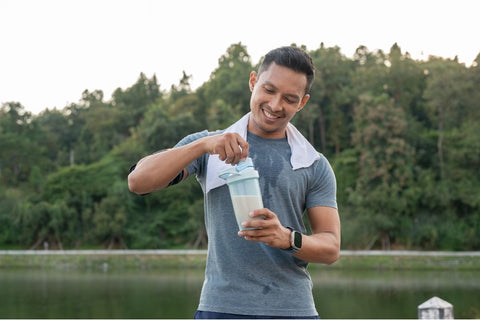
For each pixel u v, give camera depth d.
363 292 31.59
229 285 2.65
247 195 2.37
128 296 30.27
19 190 66.56
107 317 22.92
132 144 67.88
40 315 23.34
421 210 55.31
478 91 57.75
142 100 89.31
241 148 2.46
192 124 66.31
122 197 59.56
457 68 58.94
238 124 2.86
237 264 2.65
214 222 2.72
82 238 58.66
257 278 2.64
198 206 58.16
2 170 72.62
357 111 58.88
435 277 40.72
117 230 57.19
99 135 80.19
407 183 55.31
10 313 23.91
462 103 58.56
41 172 74.69
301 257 2.56
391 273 44.06
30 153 75.25
